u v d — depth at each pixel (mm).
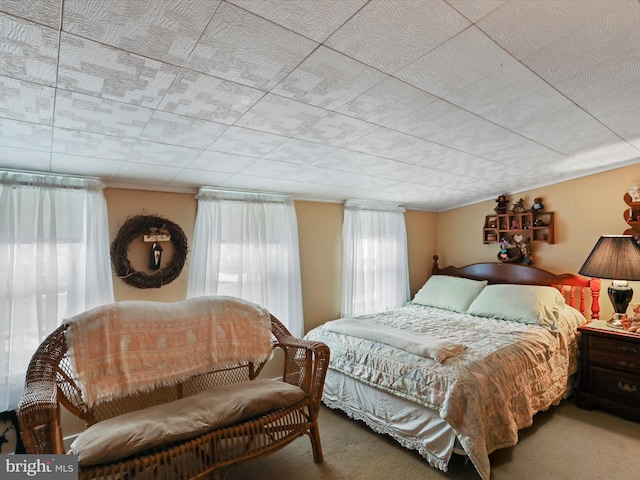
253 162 2467
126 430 1660
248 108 1687
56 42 1123
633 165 3129
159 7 1021
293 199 3477
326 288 3756
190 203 2943
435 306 3934
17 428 2053
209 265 2893
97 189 2451
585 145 2561
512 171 3178
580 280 3361
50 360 1844
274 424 2018
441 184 3506
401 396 2244
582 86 1654
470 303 3729
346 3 1070
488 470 1836
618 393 2682
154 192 2777
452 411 1935
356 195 3758
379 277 4070
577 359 3051
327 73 1438
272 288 3268
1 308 2092
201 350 2281
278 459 2227
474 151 2555
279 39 1210
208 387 2365
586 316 3424
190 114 1695
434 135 2195
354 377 2574
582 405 2844
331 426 2633
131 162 2256
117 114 1628
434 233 4809
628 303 2973
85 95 1446
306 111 1763
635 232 3088
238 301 2545
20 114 1547
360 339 2723
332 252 3818
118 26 1081
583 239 3449
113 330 2045
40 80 1315
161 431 1674
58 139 1828
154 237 2693
